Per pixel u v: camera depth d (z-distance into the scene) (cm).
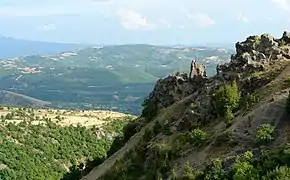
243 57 8094
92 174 10850
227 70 8188
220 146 6050
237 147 5772
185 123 7650
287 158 4856
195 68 10756
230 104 6969
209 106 7388
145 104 11931
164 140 7588
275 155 5012
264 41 8444
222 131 6397
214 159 5747
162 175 6475
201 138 6569
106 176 8750
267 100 6353
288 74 6950
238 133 5988
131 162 7906
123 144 11894
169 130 7831
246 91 7281
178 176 6000
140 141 9012
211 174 5319
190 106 8075
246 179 4862
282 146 5209
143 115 12075
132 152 8675
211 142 6312
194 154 6378
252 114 6141
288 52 8019
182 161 6444
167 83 11175
